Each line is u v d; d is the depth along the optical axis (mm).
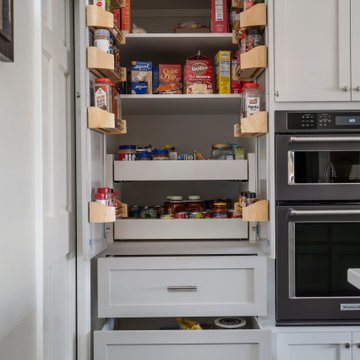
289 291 1922
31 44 1258
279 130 1887
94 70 1737
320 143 1893
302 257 1919
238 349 1799
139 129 2602
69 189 1828
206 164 2174
